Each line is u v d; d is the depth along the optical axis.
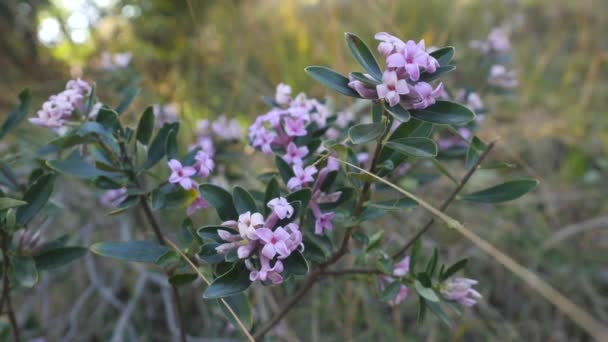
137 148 0.26
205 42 0.71
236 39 0.73
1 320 0.36
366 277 0.29
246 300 0.25
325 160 0.27
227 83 0.67
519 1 1.04
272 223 0.22
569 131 0.69
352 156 0.26
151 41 0.88
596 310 0.50
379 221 0.50
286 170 0.27
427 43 0.62
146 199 0.27
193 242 0.26
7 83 0.68
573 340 0.49
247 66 0.71
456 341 0.47
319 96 0.56
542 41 0.96
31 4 0.76
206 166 0.26
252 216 0.21
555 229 0.57
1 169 0.31
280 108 0.31
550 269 0.52
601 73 0.86
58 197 0.48
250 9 0.86
